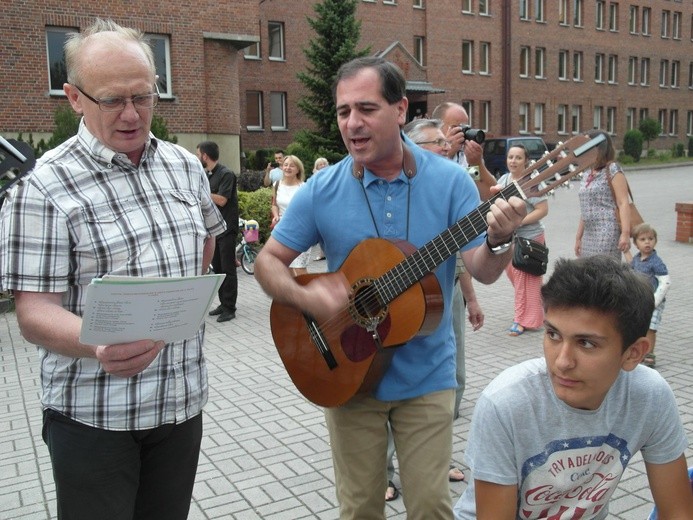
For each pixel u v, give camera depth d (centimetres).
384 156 259
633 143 4250
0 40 1750
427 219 266
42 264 208
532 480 196
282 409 528
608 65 4497
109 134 216
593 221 612
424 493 260
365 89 250
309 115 2656
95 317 179
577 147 239
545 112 4144
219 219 263
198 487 404
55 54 1852
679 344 662
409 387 263
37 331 204
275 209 1004
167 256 226
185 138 2058
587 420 191
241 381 600
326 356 272
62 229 211
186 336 206
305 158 2556
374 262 267
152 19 1970
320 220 279
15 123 1783
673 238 1416
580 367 175
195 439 244
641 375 196
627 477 392
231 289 831
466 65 3797
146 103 218
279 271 276
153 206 227
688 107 5056
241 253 1206
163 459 239
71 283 217
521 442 193
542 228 655
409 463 263
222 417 515
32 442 479
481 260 242
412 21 3516
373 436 273
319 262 1220
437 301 259
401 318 260
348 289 268
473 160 400
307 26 3166
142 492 242
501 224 221
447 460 263
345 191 274
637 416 194
